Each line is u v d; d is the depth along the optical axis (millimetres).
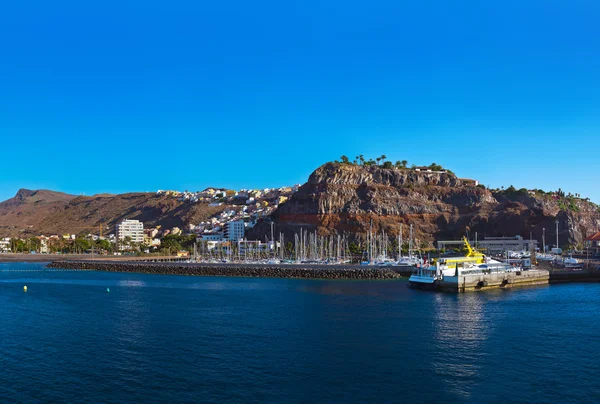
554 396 53000
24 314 96938
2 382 57281
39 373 60281
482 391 54250
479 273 136000
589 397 52719
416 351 68500
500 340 74375
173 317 92688
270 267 186625
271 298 117562
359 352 68125
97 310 101125
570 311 97938
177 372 60250
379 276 168500
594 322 87062
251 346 71312
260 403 51094
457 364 62938
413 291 130125
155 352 68688
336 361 64188
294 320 89062
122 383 56844
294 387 55312
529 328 82250
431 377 58312
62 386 56031
